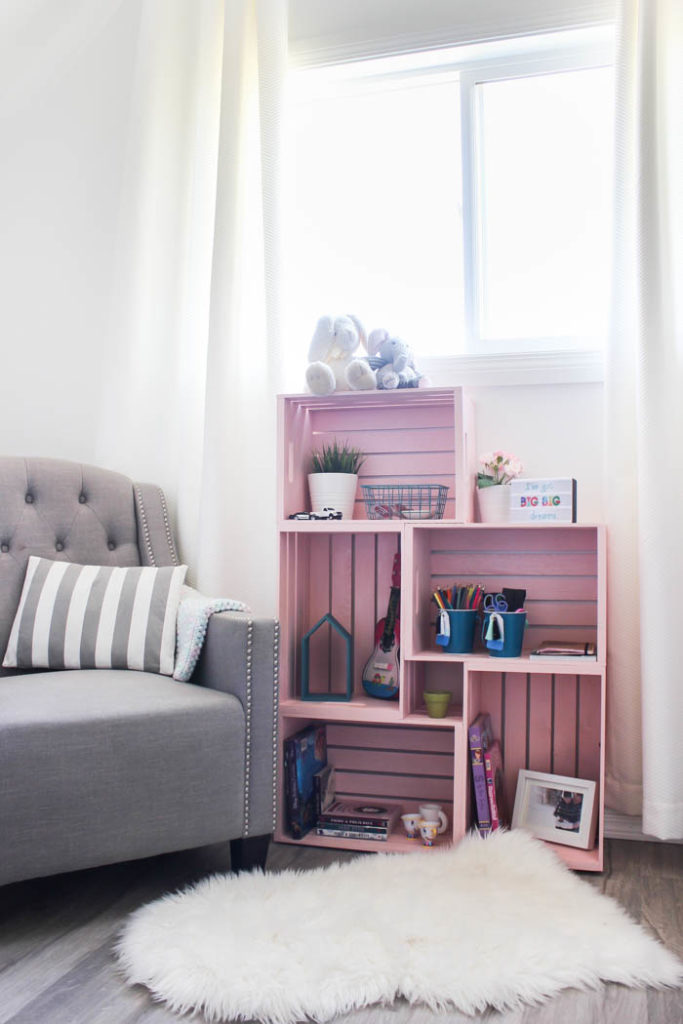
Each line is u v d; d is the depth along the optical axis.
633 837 2.24
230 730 1.80
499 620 2.10
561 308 2.51
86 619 2.06
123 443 2.59
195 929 1.55
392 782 2.41
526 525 2.11
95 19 2.77
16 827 1.56
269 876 1.82
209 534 2.39
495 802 2.10
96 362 2.72
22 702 1.67
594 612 2.31
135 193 2.61
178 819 1.73
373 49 2.52
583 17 2.37
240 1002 1.35
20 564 2.19
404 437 2.46
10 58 2.78
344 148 2.70
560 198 2.52
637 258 2.12
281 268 2.42
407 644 2.14
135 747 1.68
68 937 1.61
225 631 1.90
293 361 2.65
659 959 1.51
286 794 2.19
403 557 2.16
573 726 2.30
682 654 2.08
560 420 2.37
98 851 1.64
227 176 2.45
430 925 1.57
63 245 2.76
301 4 2.57
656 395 2.08
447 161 2.61
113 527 2.37
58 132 2.78
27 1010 1.36
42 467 2.31
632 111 2.19
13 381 2.77
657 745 2.04
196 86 2.65
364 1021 1.34
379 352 2.32
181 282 2.63
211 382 2.42
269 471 2.45
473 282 2.51
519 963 1.47
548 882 1.80
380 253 2.66
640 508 2.09
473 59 2.52
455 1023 1.34
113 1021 1.33
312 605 2.50
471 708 2.15
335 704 2.21
